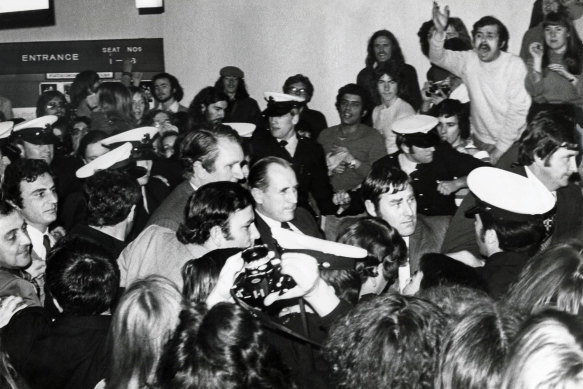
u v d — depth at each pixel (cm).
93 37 827
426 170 552
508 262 321
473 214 336
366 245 300
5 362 223
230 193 333
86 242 278
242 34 812
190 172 400
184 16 821
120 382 218
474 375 176
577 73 703
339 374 194
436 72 739
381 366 187
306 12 793
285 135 554
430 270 276
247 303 221
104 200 377
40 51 827
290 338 234
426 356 188
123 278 354
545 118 445
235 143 399
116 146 553
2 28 825
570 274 248
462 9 732
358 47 780
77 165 613
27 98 829
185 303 222
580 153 694
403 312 193
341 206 562
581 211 450
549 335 165
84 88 791
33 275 380
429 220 453
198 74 823
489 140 723
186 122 752
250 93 815
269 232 389
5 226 334
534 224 321
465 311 194
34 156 596
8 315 288
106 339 242
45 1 338
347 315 204
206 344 182
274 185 387
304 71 799
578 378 159
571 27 701
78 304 265
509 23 721
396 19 759
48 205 411
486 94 721
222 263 262
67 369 257
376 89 746
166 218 388
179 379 183
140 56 827
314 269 223
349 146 677
